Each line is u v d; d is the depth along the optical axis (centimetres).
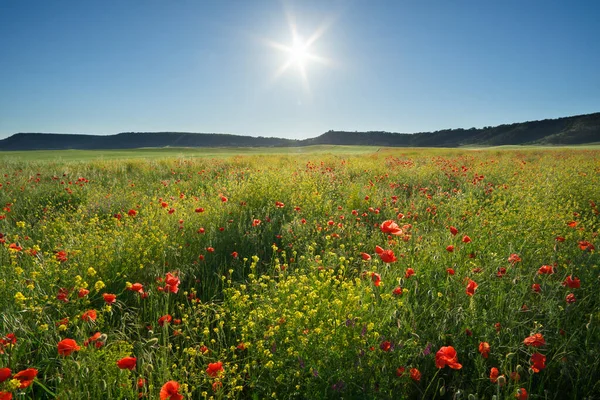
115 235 492
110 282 387
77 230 576
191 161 1784
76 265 392
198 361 295
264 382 262
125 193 895
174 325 321
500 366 256
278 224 642
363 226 631
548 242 469
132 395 236
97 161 1891
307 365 255
